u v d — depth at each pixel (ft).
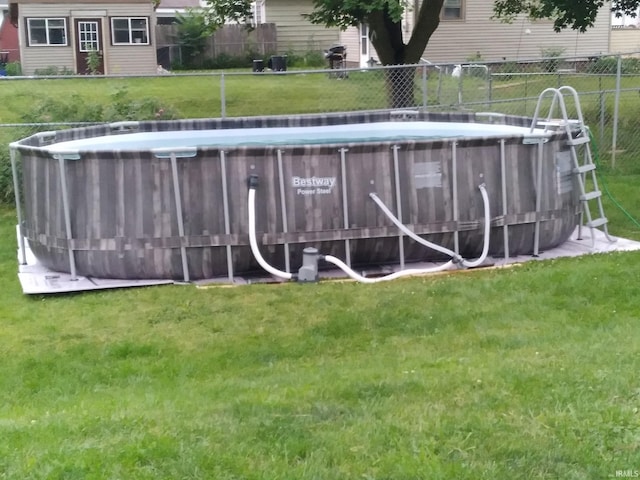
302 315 21.12
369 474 11.04
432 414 13.12
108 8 101.76
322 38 120.16
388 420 12.91
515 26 87.15
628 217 31.48
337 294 22.70
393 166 24.95
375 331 19.85
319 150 24.36
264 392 15.15
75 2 100.78
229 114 56.90
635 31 99.30
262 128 32.04
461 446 11.78
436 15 55.93
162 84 73.56
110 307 22.21
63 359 18.57
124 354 18.90
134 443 12.10
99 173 24.03
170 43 116.37
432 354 17.65
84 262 24.50
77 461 11.43
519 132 28.35
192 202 24.09
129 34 103.09
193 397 15.33
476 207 25.75
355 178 24.79
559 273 23.43
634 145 47.09
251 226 23.98
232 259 24.53
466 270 25.00
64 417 13.87
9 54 123.95
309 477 11.00
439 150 25.25
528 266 25.13
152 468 11.35
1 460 11.59
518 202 26.16
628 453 11.47
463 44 86.12
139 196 24.00
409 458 11.40
